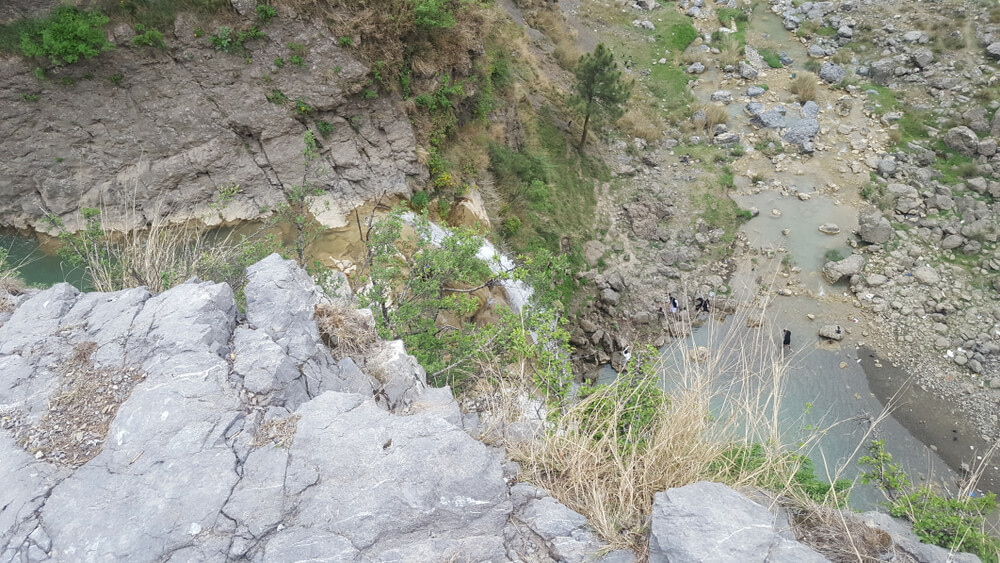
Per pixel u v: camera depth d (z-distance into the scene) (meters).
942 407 14.56
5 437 4.59
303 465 4.41
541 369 6.91
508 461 4.95
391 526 4.11
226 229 13.59
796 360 15.52
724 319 16.59
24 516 4.09
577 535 4.22
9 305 6.09
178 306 5.56
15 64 11.79
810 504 4.48
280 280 6.08
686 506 4.07
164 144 13.12
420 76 15.47
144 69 12.72
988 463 13.45
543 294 10.02
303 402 5.05
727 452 5.21
